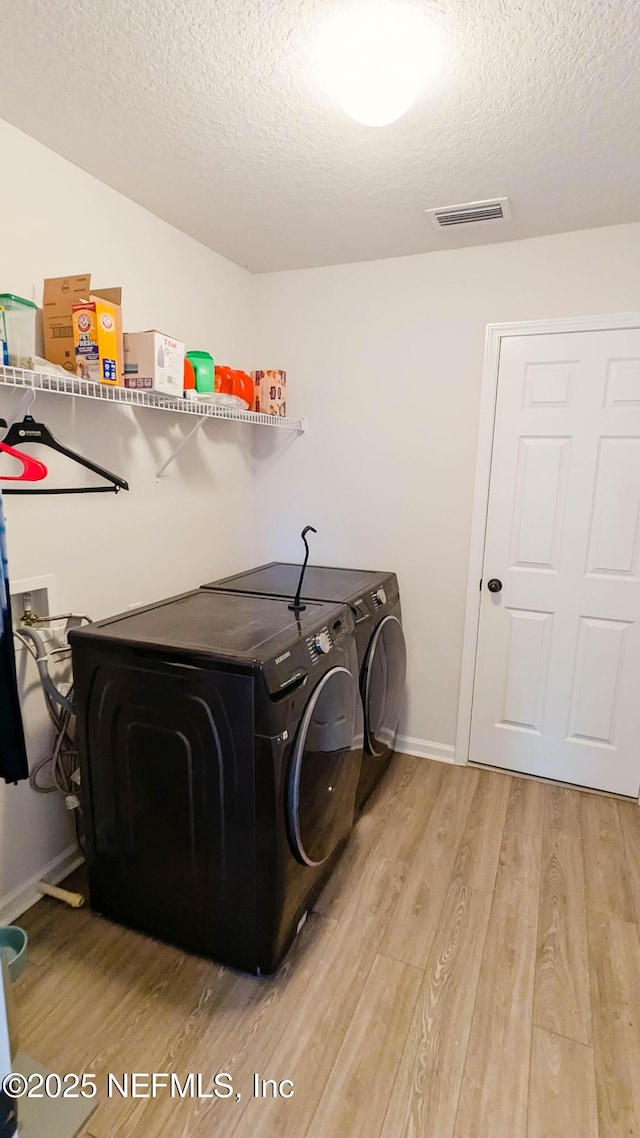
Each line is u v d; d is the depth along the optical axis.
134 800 1.57
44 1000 1.46
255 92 1.39
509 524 2.47
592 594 2.38
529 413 2.36
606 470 2.28
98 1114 1.20
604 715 2.44
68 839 1.93
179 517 2.39
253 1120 1.20
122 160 1.71
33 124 1.53
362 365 2.62
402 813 2.29
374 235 2.26
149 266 2.08
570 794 2.45
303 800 1.50
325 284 2.63
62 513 1.82
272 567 2.76
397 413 2.59
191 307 2.33
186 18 1.16
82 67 1.30
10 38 1.21
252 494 2.93
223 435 2.65
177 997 1.47
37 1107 1.21
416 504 2.62
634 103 1.40
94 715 1.57
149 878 1.60
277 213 2.07
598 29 1.17
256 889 1.46
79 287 1.54
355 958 1.60
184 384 1.99
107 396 1.70
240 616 1.78
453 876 1.93
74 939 1.65
